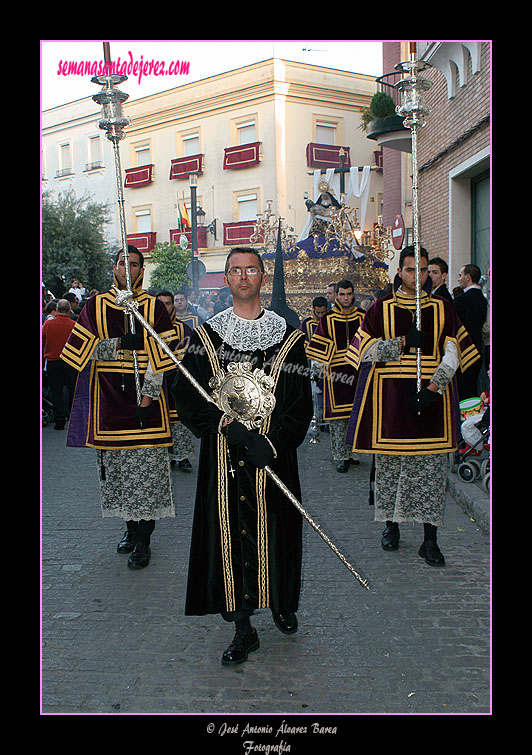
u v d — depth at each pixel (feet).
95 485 22.39
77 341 14.75
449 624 12.26
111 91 13.71
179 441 23.47
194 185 52.49
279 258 36.96
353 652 11.37
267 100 74.13
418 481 15.08
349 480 22.52
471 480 19.85
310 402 11.25
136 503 14.88
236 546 11.04
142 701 10.10
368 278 44.50
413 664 10.98
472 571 14.60
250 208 76.79
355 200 73.72
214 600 11.05
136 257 15.07
